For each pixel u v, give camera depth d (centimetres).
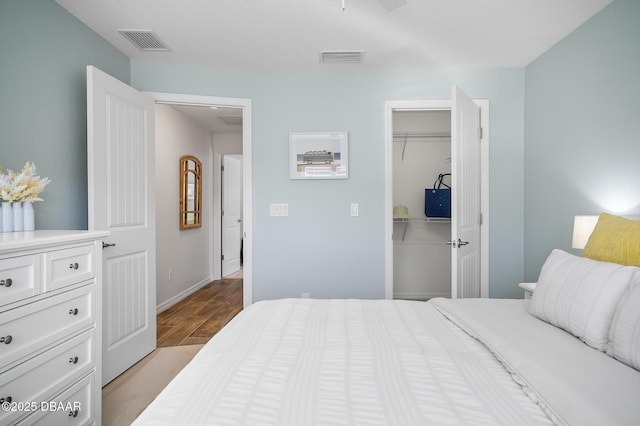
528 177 288
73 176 218
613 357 103
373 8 210
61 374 137
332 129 302
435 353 113
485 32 238
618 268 115
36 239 124
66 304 140
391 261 303
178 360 252
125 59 272
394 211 401
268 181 304
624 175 193
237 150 532
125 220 237
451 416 78
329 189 304
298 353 114
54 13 202
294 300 182
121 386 215
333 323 145
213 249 526
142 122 256
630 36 188
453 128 244
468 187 270
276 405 83
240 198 624
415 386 92
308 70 302
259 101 302
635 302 101
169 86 285
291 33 240
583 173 225
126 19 222
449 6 208
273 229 305
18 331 120
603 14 208
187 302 408
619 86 196
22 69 181
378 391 89
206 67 293
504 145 295
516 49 262
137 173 250
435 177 422
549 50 260
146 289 259
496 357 109
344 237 304
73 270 144
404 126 422
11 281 116
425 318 152
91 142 206
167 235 389
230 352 115
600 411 73
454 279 247
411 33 239
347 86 302
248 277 304
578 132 229
